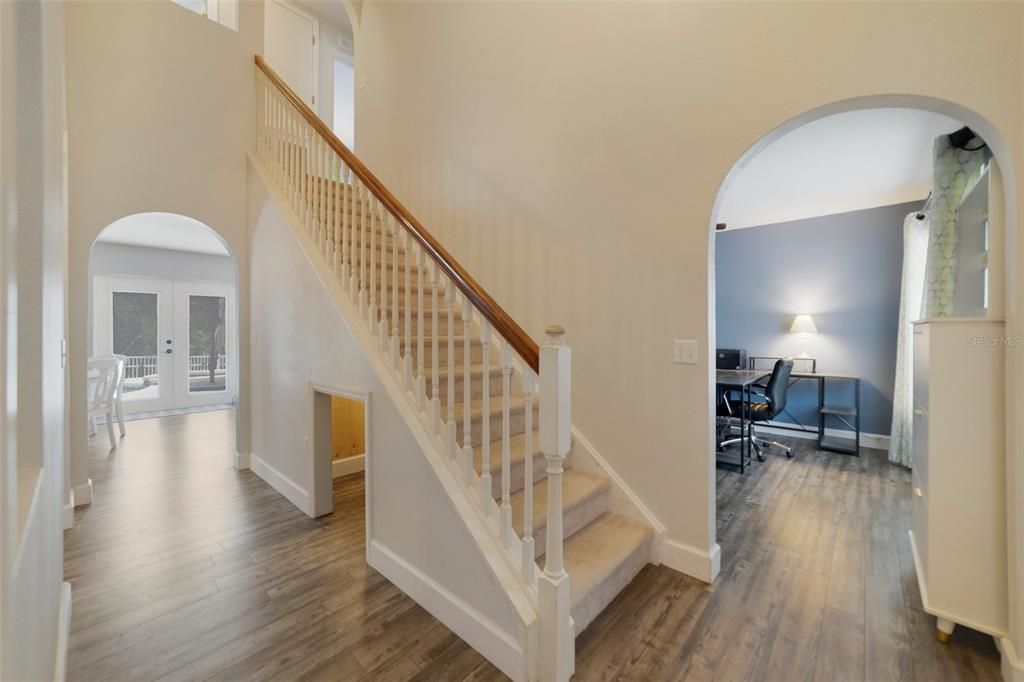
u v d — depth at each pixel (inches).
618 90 94.0
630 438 93.2
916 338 80.7
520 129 112.2
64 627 64.3
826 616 73.8
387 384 84.4
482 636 65.1
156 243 243.1
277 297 127.3
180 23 135.2
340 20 218.7
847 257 187.5
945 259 97.7
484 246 120.6
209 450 170.2
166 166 131.6
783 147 133.3
